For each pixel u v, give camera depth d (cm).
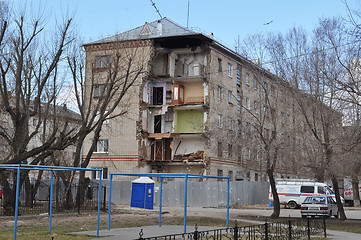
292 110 2795
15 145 2634
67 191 3020
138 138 4694
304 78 2645
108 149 4803
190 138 4800
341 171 2500
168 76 4831
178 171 4841
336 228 2339
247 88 5262
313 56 2591
